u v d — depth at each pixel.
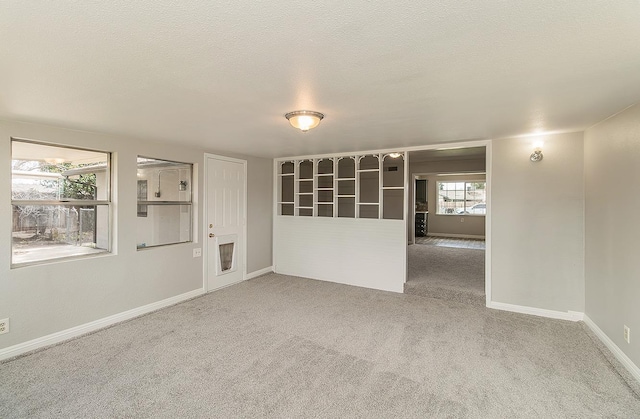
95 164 3.44
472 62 1.67
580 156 3.44
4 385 2.32
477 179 10.02
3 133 2.73
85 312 3.25
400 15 1.22
